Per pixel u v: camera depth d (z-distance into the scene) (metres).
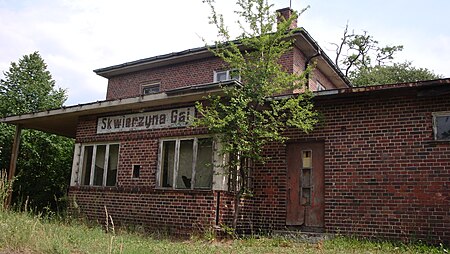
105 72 19.02
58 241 7.09
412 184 9.78
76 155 14.51
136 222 12.47
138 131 13.26
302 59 15.49
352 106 10.89
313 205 11.05
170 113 12.73
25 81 26.83
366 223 10.14
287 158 11.66
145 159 12.86
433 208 9.46
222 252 8.26
